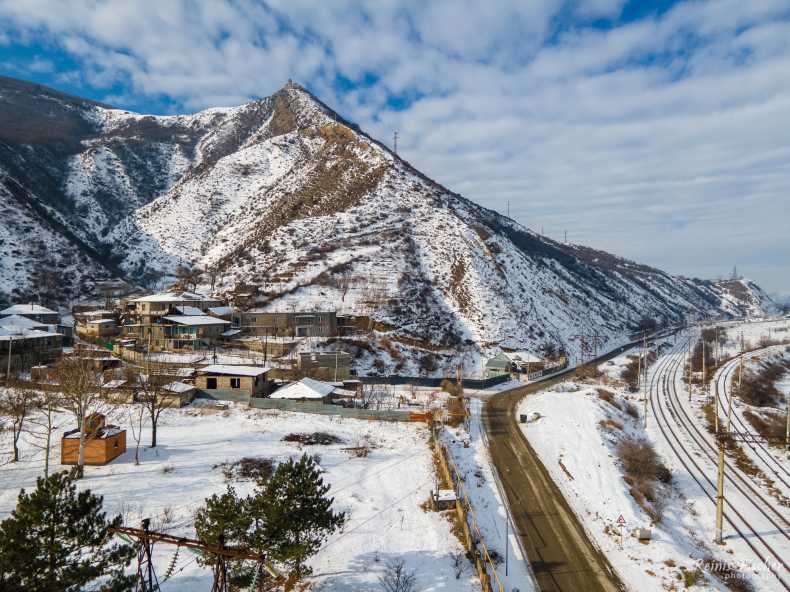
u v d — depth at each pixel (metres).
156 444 44.22
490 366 95.12
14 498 31.69
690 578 28.64
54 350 78.94
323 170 196.25
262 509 22.91
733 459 57.47
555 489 40.19
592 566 29.42
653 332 185.88
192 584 23.61
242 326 100.69
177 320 89.00
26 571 17.05
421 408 62.69
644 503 40.75
